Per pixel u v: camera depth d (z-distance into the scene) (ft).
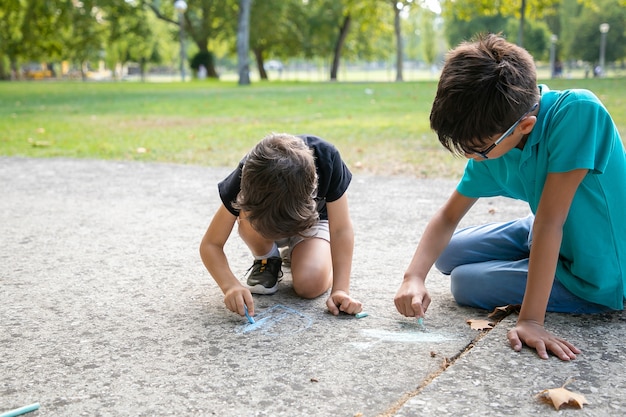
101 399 6.07
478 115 6.29
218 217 8.21
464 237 8.63
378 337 7.34
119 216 13.41
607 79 65.87
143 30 119.14
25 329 7.71
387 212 13.46
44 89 73.77
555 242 6.91
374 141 24.53
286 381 6.34
